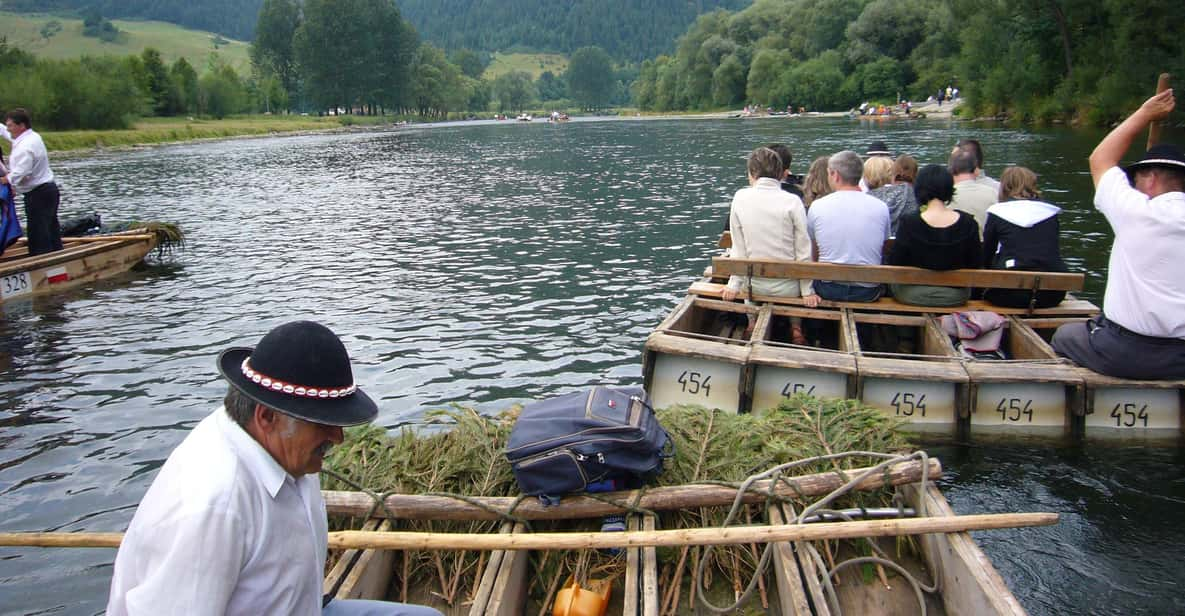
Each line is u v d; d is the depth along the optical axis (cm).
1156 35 3731
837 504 411
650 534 348
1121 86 3741
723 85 11606
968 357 599
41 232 1200
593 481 395
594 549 392
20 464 616
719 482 400
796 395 516
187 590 203
